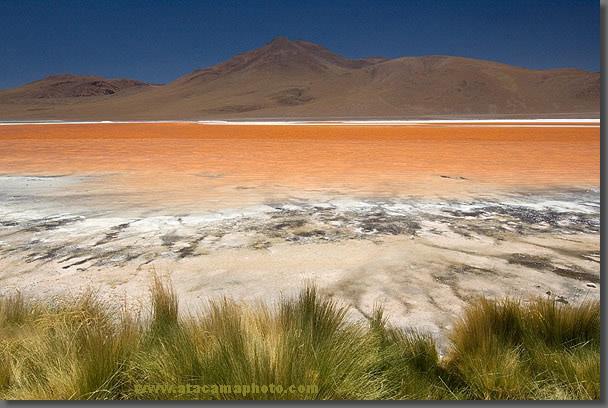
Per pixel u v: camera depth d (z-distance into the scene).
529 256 6.36
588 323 3.75
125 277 5.50
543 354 3.43
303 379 2.78
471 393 3.14
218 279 5.46
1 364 3.17
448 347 3.83
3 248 6.66
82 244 6.86
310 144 27.47
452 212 9.13
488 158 19.41
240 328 3.21
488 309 3.91
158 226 7.93
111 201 10.25
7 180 13.57
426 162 18.05
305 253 6.45
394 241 7.06
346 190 11.66
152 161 18.77
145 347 3.35
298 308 3.72
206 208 9.45
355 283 5.34
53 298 4.63
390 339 3.65
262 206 9.65
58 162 18.55
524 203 10.07
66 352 3.21
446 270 5.79
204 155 21.16
